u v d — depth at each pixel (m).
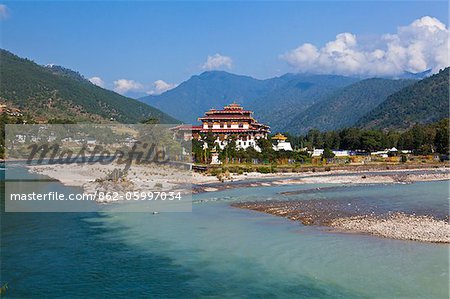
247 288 34.41
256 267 38.91
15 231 52.75
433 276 35.66
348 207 65.62
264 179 112.31
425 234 47.47
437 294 32.34
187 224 55.97
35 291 34.34
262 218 59.44
